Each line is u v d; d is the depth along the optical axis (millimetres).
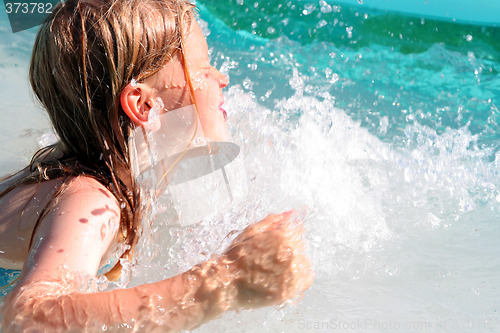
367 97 2652
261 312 1178
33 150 1921
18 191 1255
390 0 3717
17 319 1000
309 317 1213
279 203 1575
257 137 1835
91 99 1236
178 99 1298
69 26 1235
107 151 1265
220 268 1108
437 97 2709
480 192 1838
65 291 1044
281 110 2121
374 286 1357
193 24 1362
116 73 1223
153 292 1073
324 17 3518
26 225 1205
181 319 1062
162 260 1367
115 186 1274
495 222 1673
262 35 3379
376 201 1725
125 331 1027
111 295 1058
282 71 2881
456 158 2037
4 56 2779
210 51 2979
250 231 1184
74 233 1105
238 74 2803
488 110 2561
